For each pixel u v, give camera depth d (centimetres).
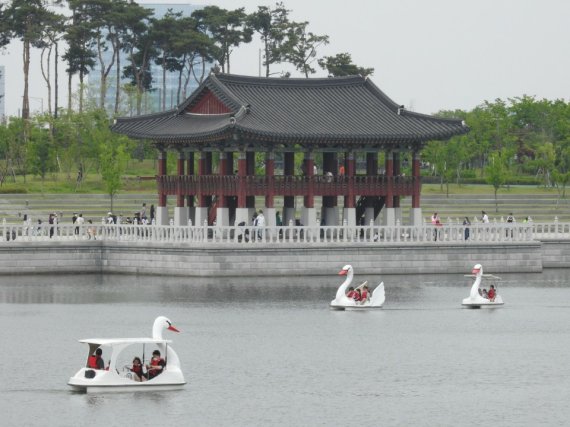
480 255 17600
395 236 17725
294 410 9488
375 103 18825
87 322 13125
